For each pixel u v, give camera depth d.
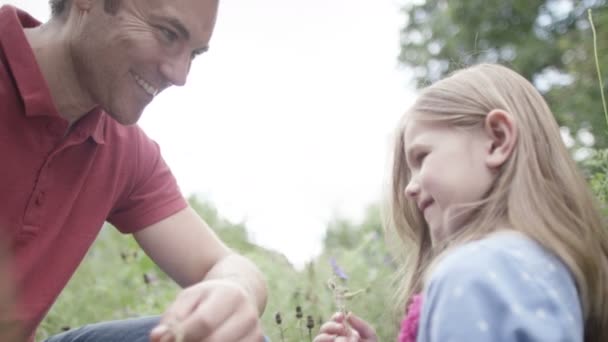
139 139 1.79
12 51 1.48
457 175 1.30
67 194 1.57
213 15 1.50
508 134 1.29
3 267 0.79
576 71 6.78
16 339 0.84
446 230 1.32
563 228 1.24
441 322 1.09
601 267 1.27
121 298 3.22
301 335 2.24
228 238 3.83
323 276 2.98
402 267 1.66
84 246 1.61
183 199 1.90
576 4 9.72
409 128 1.39
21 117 1.48
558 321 1.09
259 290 1.65
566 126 4.06
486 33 10.60
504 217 1.26
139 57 1.47
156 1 1.45
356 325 1.60
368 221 4.93
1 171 1.46
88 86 1.53
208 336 1.21
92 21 1.48
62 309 3.01
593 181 1.95
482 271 1.11
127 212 1.82
